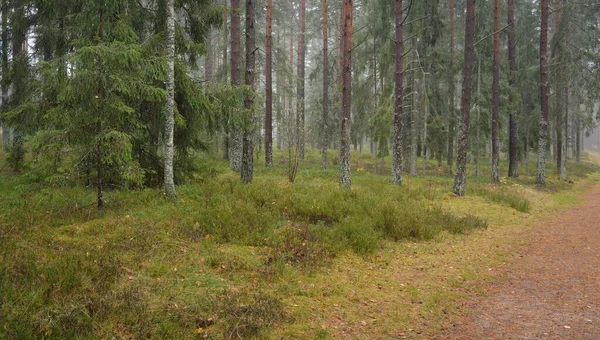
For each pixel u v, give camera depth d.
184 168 12.69
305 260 7.31
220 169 17.81
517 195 17.25
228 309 4.96
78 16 10.05
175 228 8.33
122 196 10.29
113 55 8.27
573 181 28.36
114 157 8.84
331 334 4.91
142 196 10.32
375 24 22.19
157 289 5.40
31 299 4.56
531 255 9.20
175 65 11.41
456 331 5.21
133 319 4.50
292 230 8.80
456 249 9.32
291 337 4.71
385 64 21.84
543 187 22.11
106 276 5.57
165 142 10.70
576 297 6.51
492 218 13.13
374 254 8.40
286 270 6.71
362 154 37.66
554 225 12.83
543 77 22.80
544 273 7.85
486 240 10.41
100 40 9.15
